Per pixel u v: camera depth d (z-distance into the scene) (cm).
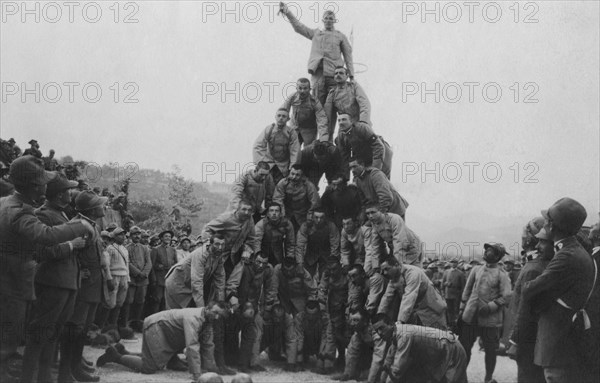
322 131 1358
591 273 675
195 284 1035
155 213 2856
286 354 1104
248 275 1090
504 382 1058
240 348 1071
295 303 1135
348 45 1489
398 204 1244
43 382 761
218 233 1052
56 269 744
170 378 920
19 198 715
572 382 671
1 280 698
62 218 771
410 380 884
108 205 1652
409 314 952
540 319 693
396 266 980
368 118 1359
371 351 1044
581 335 671
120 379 891
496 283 1058
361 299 1094
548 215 698
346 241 1163
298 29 1488
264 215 1222
